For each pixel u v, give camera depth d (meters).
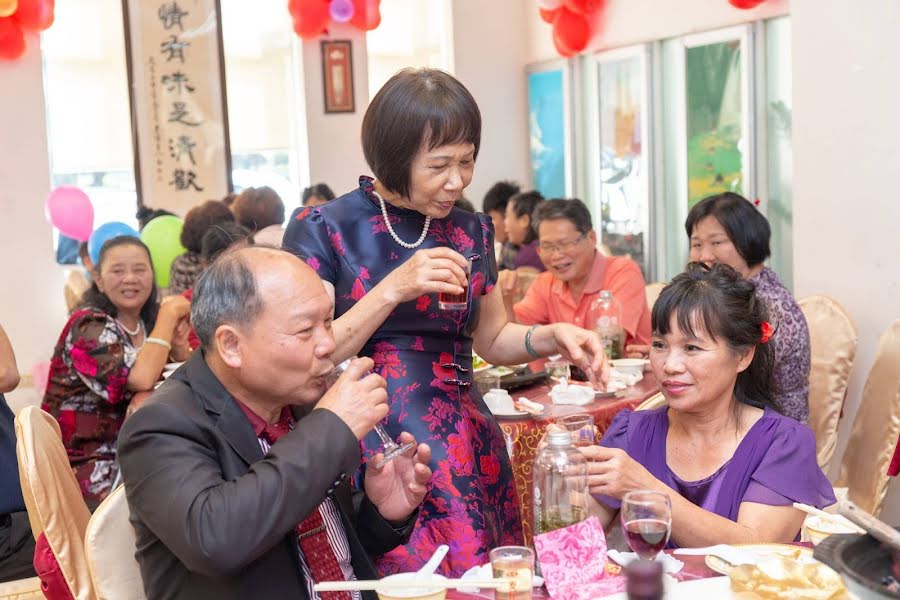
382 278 2.04
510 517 2.14
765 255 3.17
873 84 3.56
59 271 6.60
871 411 3.12
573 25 6.63
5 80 6.40
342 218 2.05
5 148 6.44
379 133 1.91
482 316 2.30
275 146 7.25
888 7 3.48
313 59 7.17
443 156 1.90
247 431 1.58
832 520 1.75
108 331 3.36
